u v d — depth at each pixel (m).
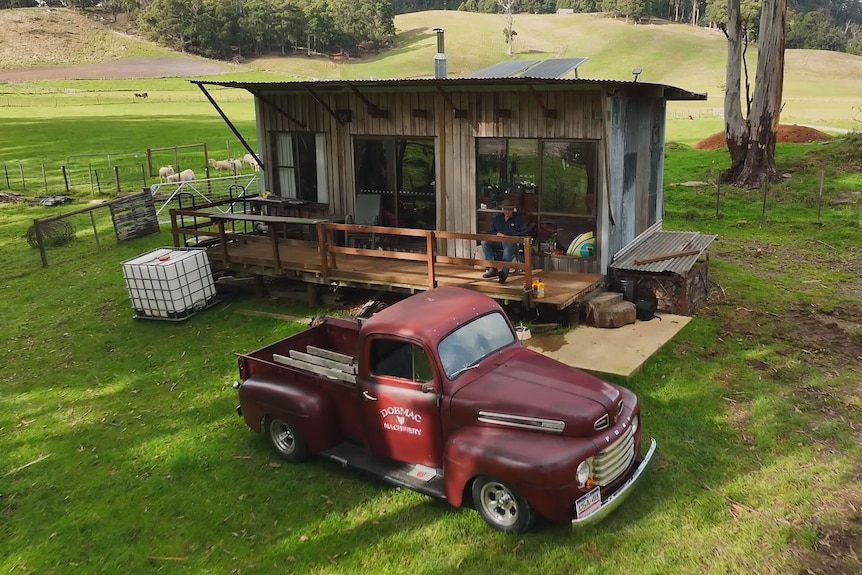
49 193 28.73
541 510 5.68
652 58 121.44
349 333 8.59
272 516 6.72
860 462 7.09
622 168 12.24
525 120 12.12
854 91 85.38
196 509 6.96
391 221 14.06
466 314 6.84
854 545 5.77
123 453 8.30
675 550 5.78
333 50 153.25
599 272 11.98
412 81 11.66
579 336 10.53
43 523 6.98
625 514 6.30
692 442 7.60
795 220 19.80
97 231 22.16
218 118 61.03
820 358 9.84
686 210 21.83
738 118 26.00
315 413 7.23
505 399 6.08
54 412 9.66
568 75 13.79
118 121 57.69
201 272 13.36
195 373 10.60
